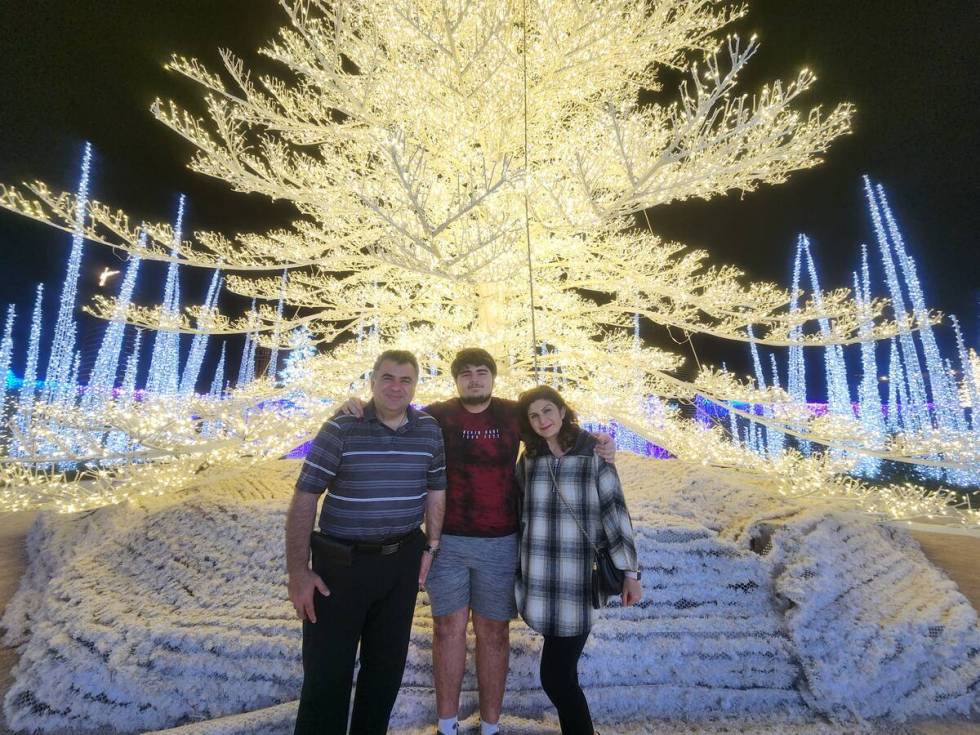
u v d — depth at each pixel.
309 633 1.67
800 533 3.02
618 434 10.80
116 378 12.77
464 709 2.18
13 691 2.19
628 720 2.18
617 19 4.30
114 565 3.24
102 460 3.80
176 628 2.34
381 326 6.27
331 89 4.15
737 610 2.59
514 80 4.57
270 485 4.26
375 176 4.62
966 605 2.88
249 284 5.68
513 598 1.93
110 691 2.15
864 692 2.27
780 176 4.65
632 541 1.82
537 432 1.95
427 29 3.64
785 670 2.36
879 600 2.84
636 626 2.45
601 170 4.05
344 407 1.82
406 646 1.78
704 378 4.95
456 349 5.21
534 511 1.90
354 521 1.71
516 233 3.56
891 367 12.45
